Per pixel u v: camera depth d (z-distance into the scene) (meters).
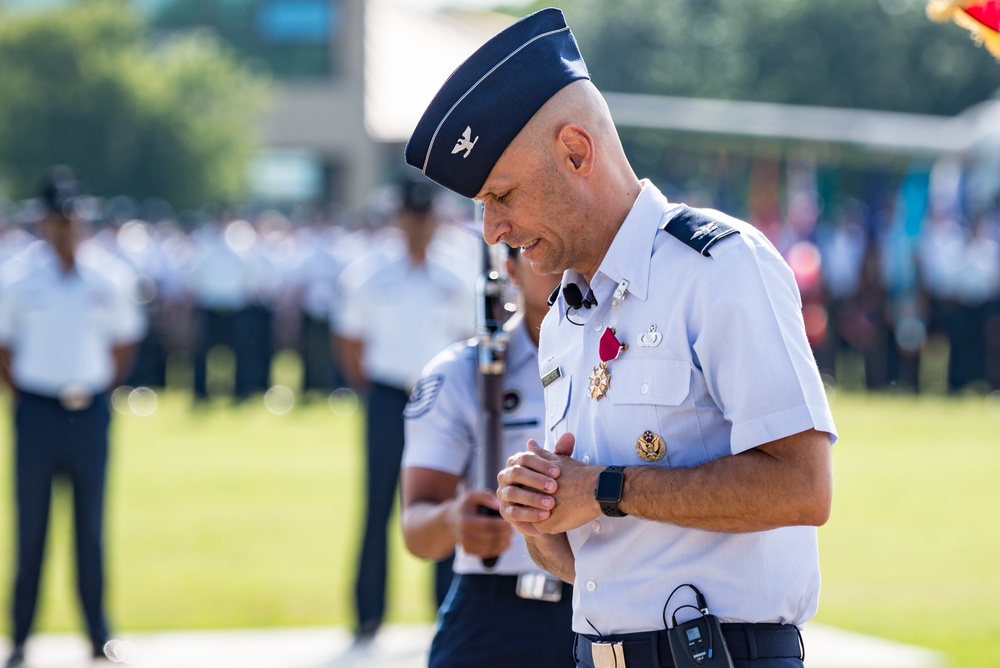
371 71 97.12
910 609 16.70
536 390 8.41
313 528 22.50
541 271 6.09
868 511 23.28
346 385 43.31
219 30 92.69
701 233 5.80
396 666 15.05
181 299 45.38
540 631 8.25
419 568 20.56
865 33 89.06
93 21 79.56
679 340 5.77
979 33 7.40
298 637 16.28
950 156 53.94
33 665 15.51
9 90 77.88
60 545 22.30
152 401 42.62
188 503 24.75
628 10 101.00
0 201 76.75
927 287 43.44
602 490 5.69
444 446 8.74
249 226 44.53
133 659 15.47
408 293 16.81
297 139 92.75
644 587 5.92
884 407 39.56
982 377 43.41
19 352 15.80
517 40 5.87
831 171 57.28
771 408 5.51
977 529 21.70
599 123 5.95
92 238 45.12
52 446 15.70
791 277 5.82
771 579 5.85
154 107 79.50
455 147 5.84
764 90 90.12
